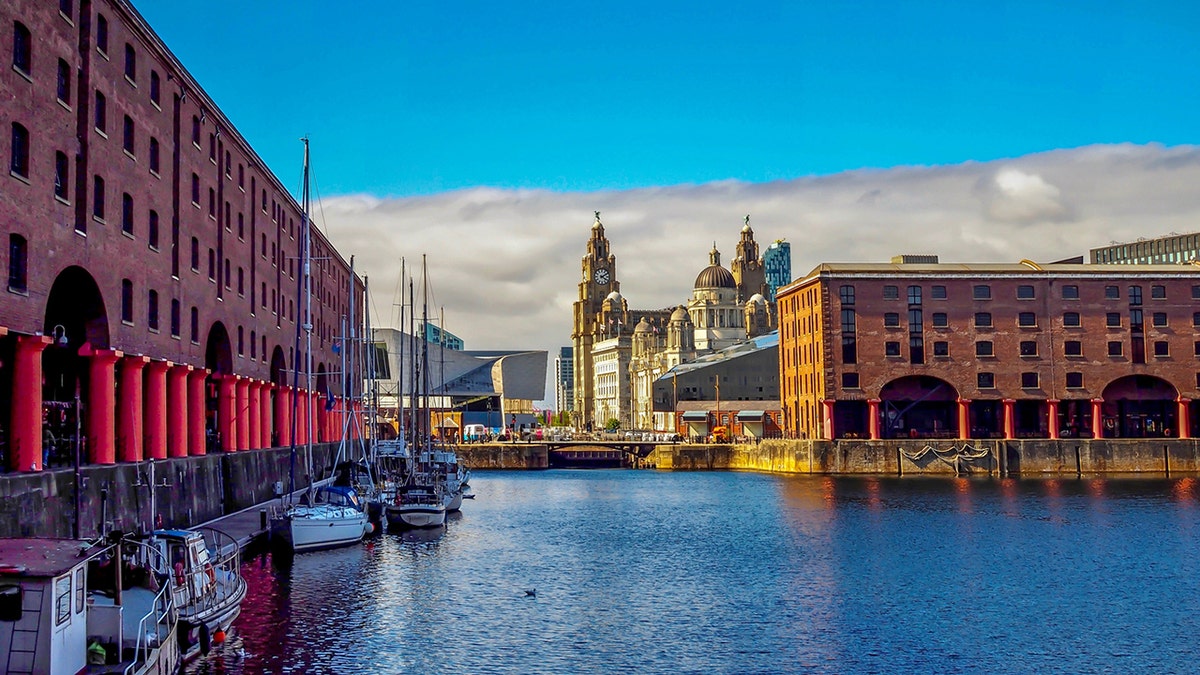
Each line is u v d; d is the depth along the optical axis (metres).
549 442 186.50
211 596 41.72
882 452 140.00
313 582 56.50
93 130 52.09
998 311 143.00
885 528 82.44
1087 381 142.62
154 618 35.12
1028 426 147.12
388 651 42.56
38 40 46.62
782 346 164.88
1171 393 144.50
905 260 161.75
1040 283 143.38
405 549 70.69
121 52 56.25
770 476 146.75
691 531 83.38
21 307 44.81
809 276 147.38
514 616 49.50
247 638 44.03
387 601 52.22
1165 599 53.44
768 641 44.97
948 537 76.69
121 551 34.88
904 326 142.50
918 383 144.75
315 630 45.69
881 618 49.31
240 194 82.38
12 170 44.16
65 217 49.16
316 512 68.31
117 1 54.78
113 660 32.09
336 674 39.19
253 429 85.44
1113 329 143.25
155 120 61.66
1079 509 95.12
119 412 57.47
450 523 90.56
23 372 45.66
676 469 176.12
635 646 44.00
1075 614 50.00
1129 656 42.69
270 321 93.69
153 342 60.66
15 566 28.89
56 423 58.28
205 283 71.56
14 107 44.19
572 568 63.88
